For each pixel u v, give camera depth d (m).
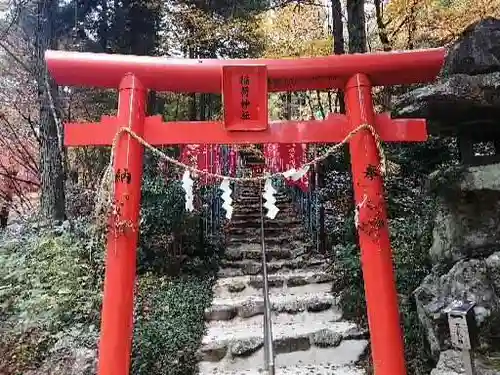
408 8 8.73
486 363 3.24
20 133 10.29
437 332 3.66
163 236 6.34
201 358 4.47
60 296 4.92
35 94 9.52
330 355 4.56
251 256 6.97
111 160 3.18
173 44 10.96
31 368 4.23
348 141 3.36
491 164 3.81
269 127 3.36
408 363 4.17
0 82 9.80
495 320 3.44
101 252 5.69
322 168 8.05
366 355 4.54
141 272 6.11
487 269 3.69
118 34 9.71
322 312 5.27
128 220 3.14
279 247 7.42
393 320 3.10
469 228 4.09
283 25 11.38
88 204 8.25
